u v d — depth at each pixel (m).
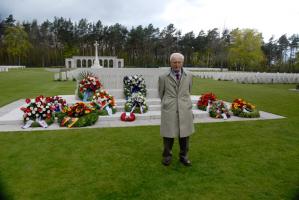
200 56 69.75
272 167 4.34
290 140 5.86
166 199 3.32
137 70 9.95
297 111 9.54
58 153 4.84
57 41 74.38
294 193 3.50
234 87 19.33
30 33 70.00
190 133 4.27
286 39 75.88
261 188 3.63
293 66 60.16
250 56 53.25
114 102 8.21
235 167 4.33
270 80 26.12
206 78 31.19
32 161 4.46
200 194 3.45
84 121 6.83
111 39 70.50
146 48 70.12
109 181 3.79
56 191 3.49
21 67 54.25
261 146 5.42
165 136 4.21
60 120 6.93
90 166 4.29
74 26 75.44
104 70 9.80
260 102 11.80
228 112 8.27
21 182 3.72
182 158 4.41
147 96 9.55
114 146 5.28
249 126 7.10
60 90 14.95
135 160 4.57
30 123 6.71
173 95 4.18
